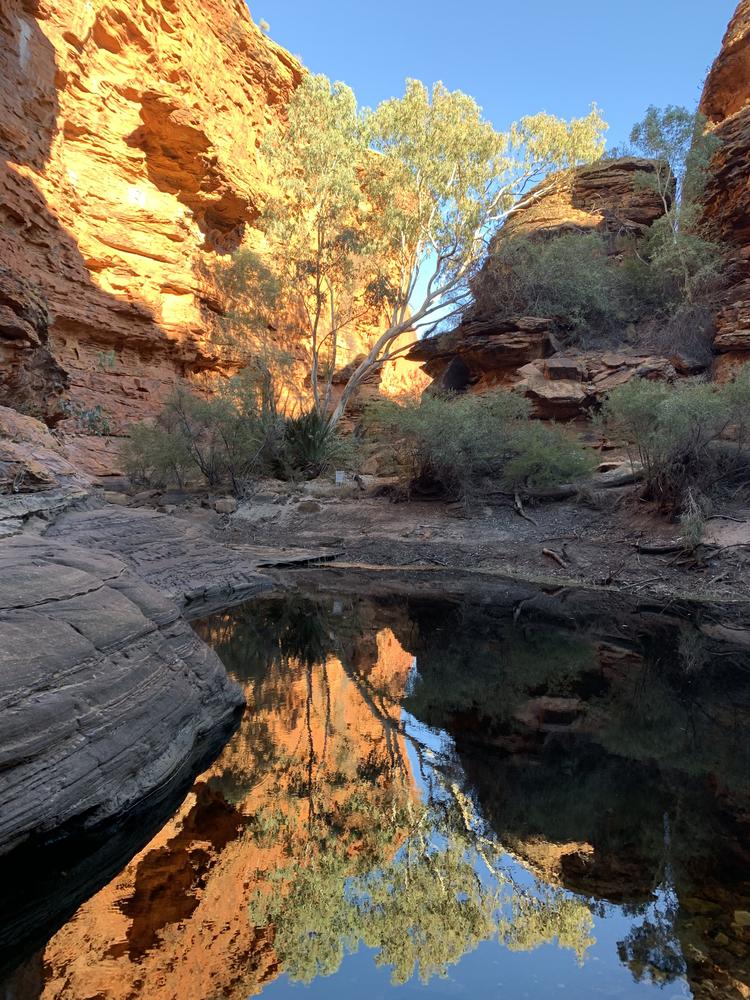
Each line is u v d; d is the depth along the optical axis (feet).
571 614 30.58
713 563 36.96
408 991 6.95
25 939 7.91
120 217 90.79
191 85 100.58
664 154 79.30
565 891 8.79
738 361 61.82
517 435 54.29
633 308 78.64
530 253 77.92
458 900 8.71
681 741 15.02
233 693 16.83
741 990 6.83
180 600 30.68
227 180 102.27
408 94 75.41
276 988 6.92
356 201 77.61
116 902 8.68
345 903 8.64
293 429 72.23
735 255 72.08
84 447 75.77
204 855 9.93
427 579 40.57
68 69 83.66
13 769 9.48
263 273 78.28
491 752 14.29
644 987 6.90
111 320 86.17
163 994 6.78
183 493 66.33
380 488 61.52
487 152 75.20
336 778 12.84
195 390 96.43
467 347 78.54
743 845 10.23
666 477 42.42
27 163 77.46
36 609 12.10
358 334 130.21
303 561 45.93
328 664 21.85
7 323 37.63
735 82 93.25
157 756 12.32
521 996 6.70
